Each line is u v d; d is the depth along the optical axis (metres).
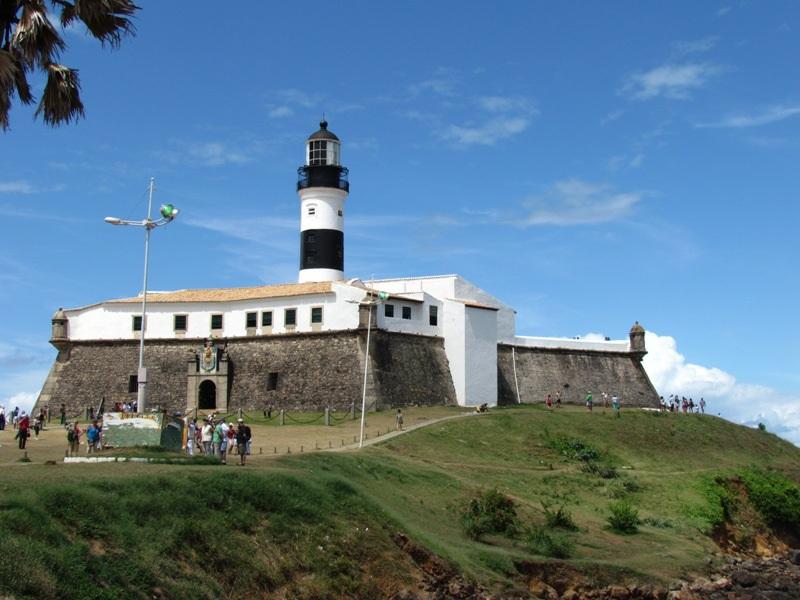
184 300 90.12
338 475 53.09
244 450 51.16
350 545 43.22
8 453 54.16
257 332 88.44
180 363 88.75
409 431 74.06
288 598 38.50
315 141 98.56
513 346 99.12
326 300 86.62
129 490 38.47
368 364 83.69
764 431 99.50
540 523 57.69
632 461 79.50
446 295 94.69
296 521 42.91
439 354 91.06
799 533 75.31
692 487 72.75
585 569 49.97
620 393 103.12
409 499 55.22
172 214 64.19
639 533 60.06
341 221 98.81
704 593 51.38
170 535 36.84
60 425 81.12
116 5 28.98
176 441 54.25
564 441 79.81
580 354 103.00
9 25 28.70
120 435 53.03
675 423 90.69
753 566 58.91
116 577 32.03
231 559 38.00
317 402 83.88
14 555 28.97
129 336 90.25
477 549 49.28
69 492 35.47
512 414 84.12
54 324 91.44
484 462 71.00
